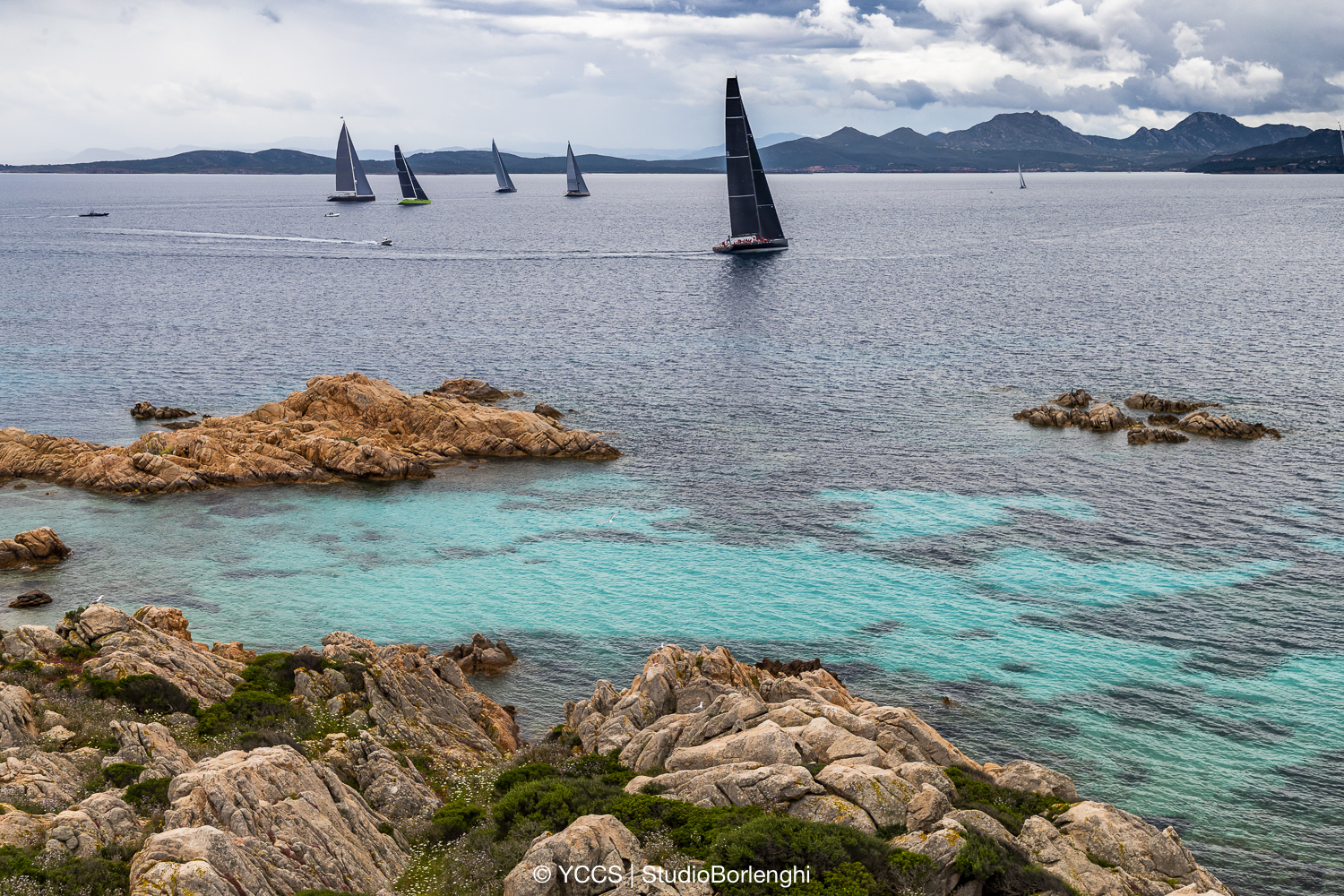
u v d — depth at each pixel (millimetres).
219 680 54312
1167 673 65188
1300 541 84250
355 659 57469
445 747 51969
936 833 35000
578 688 65312
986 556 83125
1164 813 51812
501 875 34719
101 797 36219
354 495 100000
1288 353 150500
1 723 43031
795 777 38375
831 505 95312
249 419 116625
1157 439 111562
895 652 68500
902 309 197500
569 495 99625
